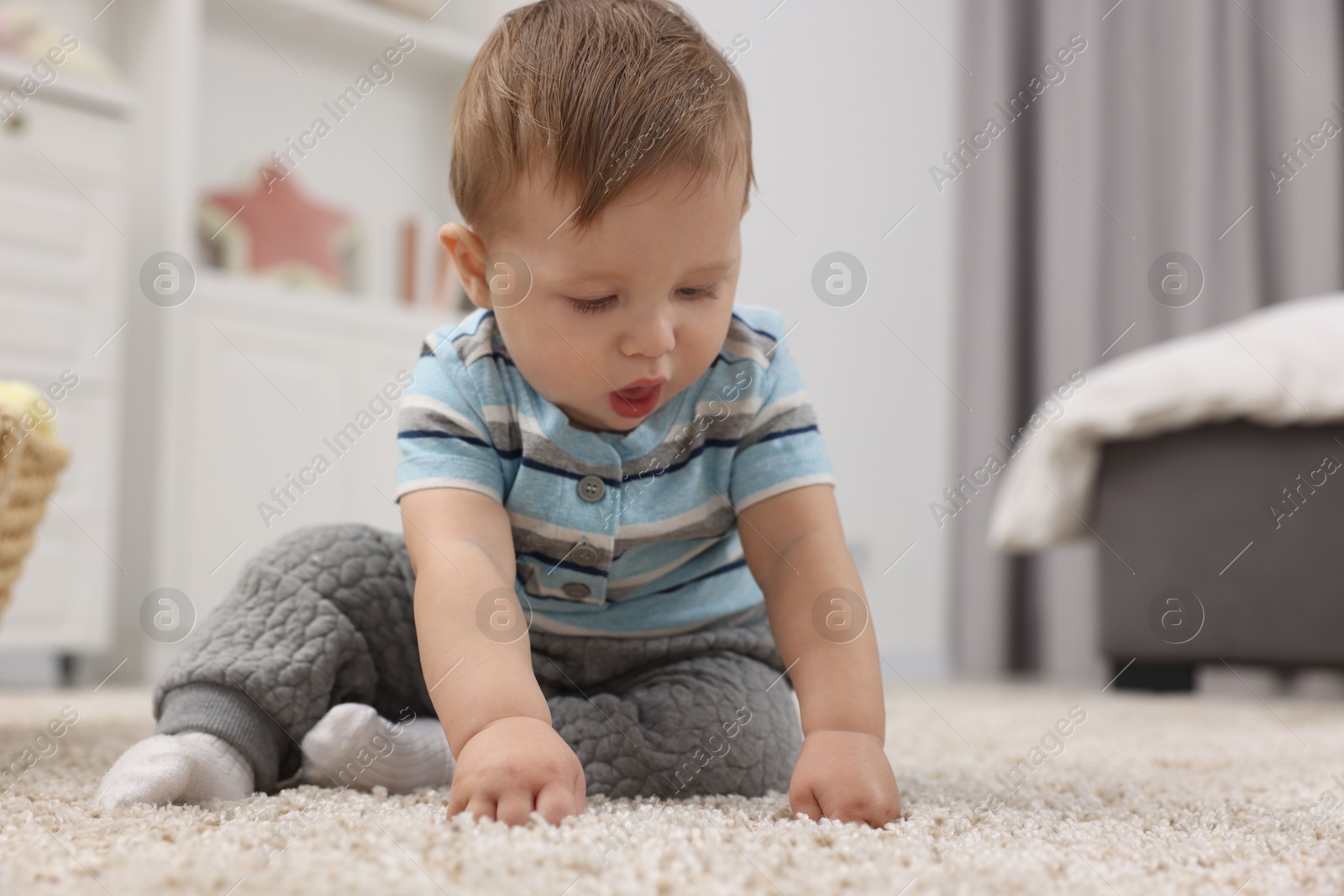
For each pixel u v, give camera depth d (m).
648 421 0.72
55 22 2.22
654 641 0.77
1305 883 0.46
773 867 0.44
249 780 0.65
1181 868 0.47
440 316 2.42
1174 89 2.94
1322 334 1.88
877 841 0.50
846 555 0.72
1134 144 2.98
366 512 2.24
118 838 0.49
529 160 0.65
